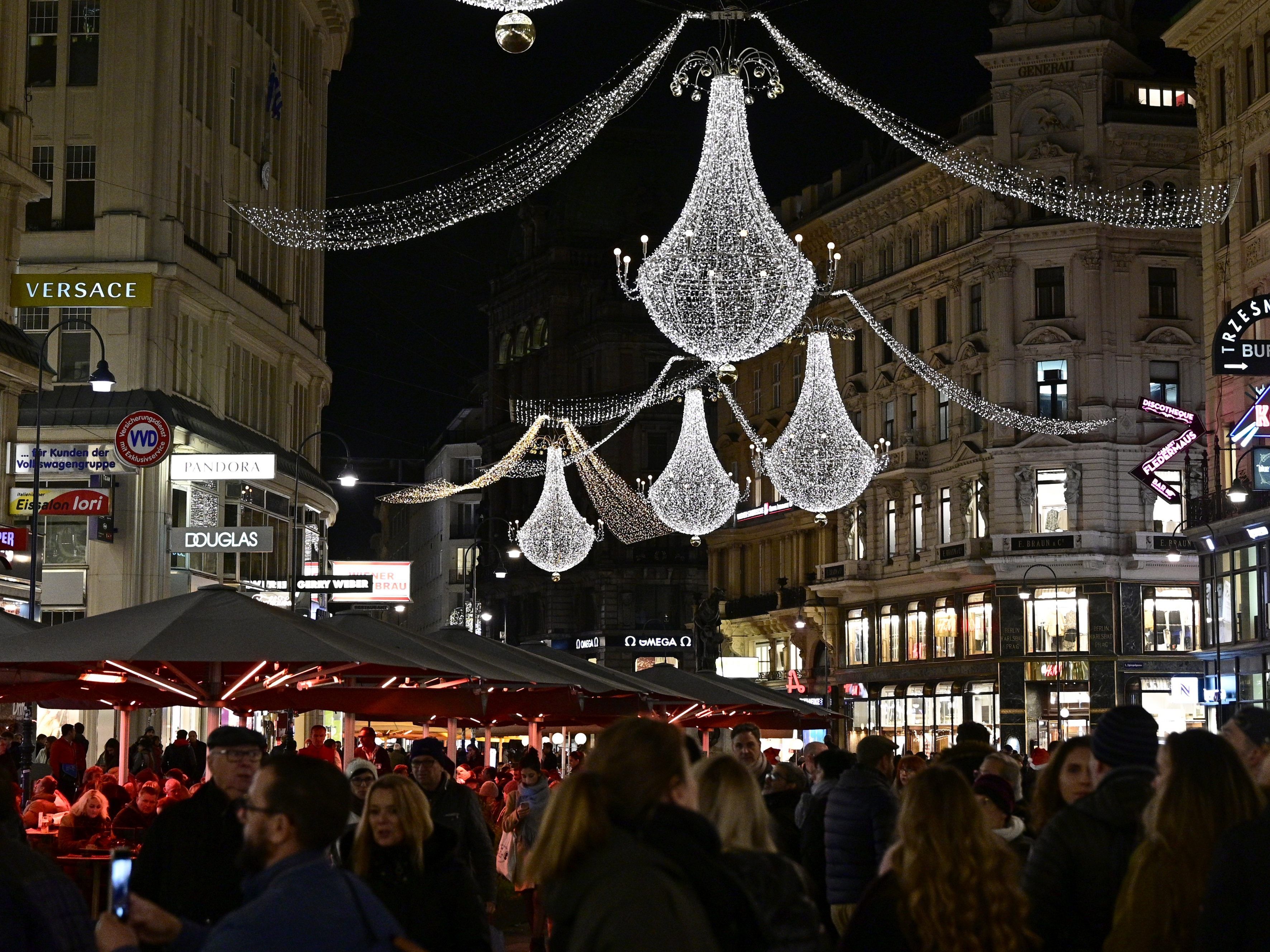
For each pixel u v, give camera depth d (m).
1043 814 8.41
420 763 11.97
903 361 69.75
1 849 6.06
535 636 105.94
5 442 36.31
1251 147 49.31
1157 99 64.12
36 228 44.72
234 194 51.84
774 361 79.94
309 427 61.16
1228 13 50.22
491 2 13.52
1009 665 62.69
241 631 15.67
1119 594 61.94
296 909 5.19
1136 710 7.82
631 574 99.44
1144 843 6.49
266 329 52.97
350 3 64.81
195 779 28.38
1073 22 63.69
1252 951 5.60
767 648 80.88
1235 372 41.59
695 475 66.44
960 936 6.10
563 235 107.25
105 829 17.58
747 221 21.67
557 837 5.03
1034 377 63.62
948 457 66.69
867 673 71.38
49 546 43.38
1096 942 6.95
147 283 34.75
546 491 81.38
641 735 5.35
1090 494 62.31
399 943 5.29
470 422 132.88
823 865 10.70
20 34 37.53
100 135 45.00
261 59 54.47
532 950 17.56
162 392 44.41
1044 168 63.75
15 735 26.06
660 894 4.75
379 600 47.19
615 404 100.31
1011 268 64.06
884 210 71.75
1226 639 50.59
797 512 77.44
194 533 40.69
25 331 44.38
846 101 31.48
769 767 14.17
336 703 23.31
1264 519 46.88
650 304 22.55
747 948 5.11
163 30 45.53
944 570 64.81
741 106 21.36
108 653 15.05
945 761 11.25
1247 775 6.48
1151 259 63.47
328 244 53.16
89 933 6.12
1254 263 48.91
